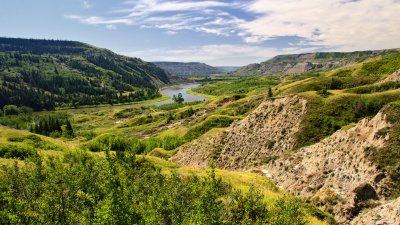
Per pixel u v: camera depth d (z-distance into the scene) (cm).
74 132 16512
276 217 2200
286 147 6009
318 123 6116
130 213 1903
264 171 5616
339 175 4175
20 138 6297
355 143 4416
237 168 6525
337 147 4641
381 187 3600
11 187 2448
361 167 3997
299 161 5128
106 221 1803
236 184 3966
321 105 6581
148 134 15112
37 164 2730
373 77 10062
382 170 3750
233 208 2312
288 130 6419
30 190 2422
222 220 1970
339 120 6066
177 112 18275
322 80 10644
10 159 4331
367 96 6406
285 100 7175
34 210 2128
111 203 1880
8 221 1927
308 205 3566
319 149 4959
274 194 3634
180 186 2358
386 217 3088
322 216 3434
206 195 1912
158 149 10019
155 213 1991
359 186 3647
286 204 2317
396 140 3981
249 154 6656
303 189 4397
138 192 2545
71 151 4866
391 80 8500
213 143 7800
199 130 10775
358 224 3291
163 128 15388
